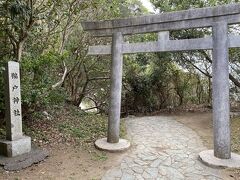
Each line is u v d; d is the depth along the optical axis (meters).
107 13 10.32
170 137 7.91
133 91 14.12
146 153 6.33
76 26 10.43
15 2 5.57
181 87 14.25
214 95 5.68
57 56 7.36
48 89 7.27
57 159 5.70
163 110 13.75
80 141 6.91
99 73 12.99
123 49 6.75
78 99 12.68
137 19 6.48
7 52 7.16
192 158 5.99
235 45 5.46
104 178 4.92
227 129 5.59
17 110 5.62
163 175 5.09
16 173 4.92
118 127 6.81
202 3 9.89
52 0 7.01
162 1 11.07
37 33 7.61
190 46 5.93
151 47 6.39
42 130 7.36
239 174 5.03
